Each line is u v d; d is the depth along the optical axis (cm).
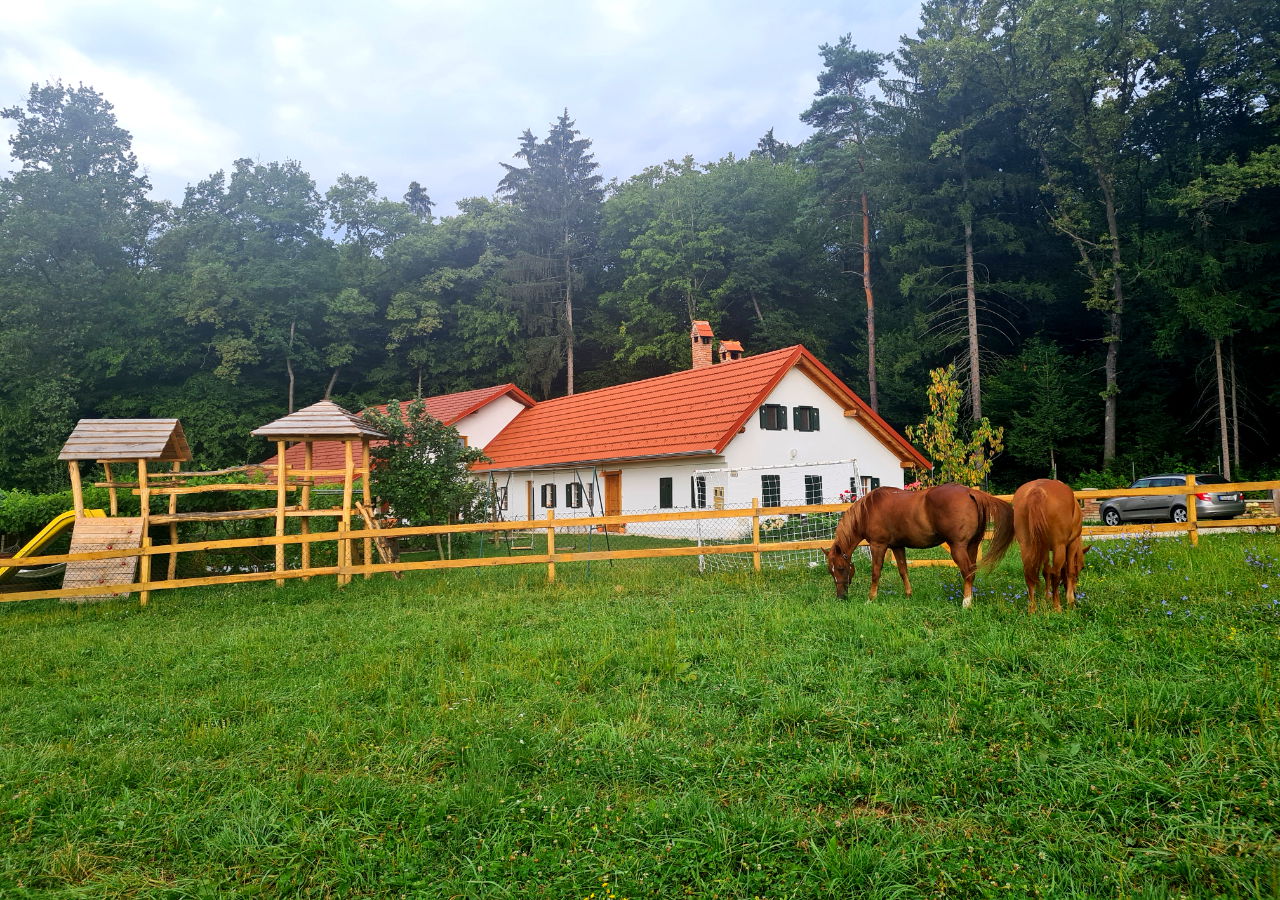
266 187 5231
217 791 483
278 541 1298
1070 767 438
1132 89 3522
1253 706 494
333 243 5678
